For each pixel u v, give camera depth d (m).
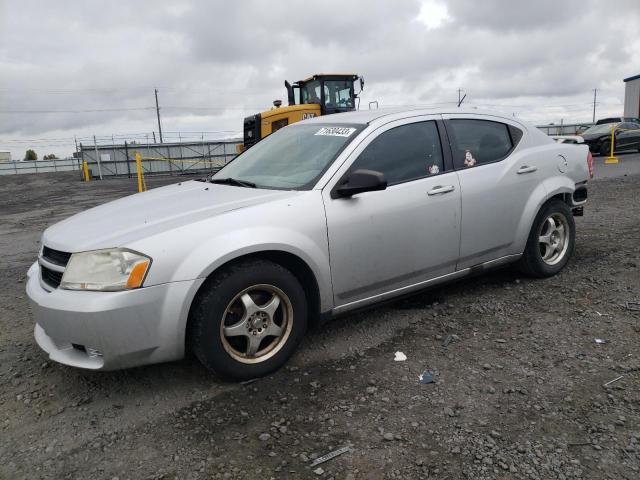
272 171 3.94
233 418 2.86
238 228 3.12
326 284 3.46
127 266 2.85
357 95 15.37
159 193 4.10
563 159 4.93
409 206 3.79
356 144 3.71
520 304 4.33
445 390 3.06
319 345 3.74
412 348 3.63
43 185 25.39
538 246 4.76
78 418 2.92
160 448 2.63
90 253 2.93
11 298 5.17
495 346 3.60
